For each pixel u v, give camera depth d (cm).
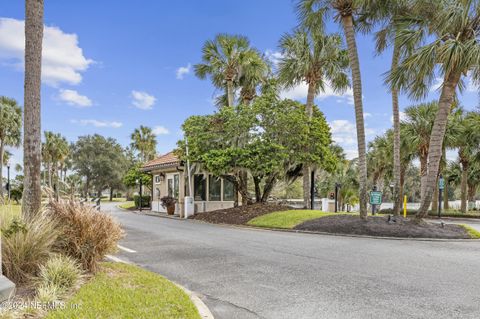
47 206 596
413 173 4459
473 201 2952
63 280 452
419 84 1198
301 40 1697
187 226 1399
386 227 1135
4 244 473
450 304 456
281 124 1608
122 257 758
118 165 5706
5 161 4334
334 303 461
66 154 4675
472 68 1095
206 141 1680
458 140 2120
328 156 1741
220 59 1911
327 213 1443
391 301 468
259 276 600
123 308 393
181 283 558
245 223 1427
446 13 1113
